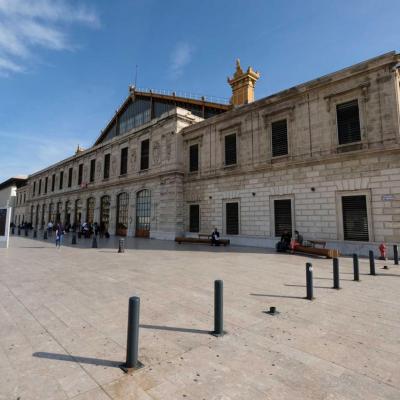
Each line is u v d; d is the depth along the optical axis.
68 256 14.36
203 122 24.88
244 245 20.59
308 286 6.87
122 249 16.14
